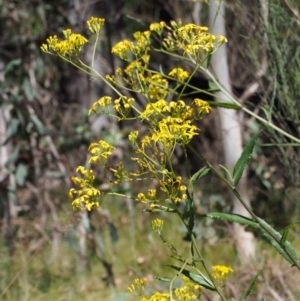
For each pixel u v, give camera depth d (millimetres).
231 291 4398
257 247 5395
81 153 6762
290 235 5938
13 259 6043
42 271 5867
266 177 6180
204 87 3689
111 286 5449
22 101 6250
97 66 6957
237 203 5406
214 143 7176
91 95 6965
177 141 2406
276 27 3840
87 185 2459
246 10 4023
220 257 5633
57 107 7383
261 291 4488
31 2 6707
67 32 2631
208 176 7090
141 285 2516
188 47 2635
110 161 6668
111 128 6383
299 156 3922
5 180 6242
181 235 6176
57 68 7469
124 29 7500
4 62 6699
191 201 2418
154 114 2471
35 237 6477
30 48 6742
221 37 2691
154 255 5902
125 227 6609
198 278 2428
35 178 7211
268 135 4113
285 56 3801
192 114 2506
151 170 2418
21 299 5285
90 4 6746
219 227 5477
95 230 5754
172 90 2871
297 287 4676
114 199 7195
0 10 6742
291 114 3781
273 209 6383
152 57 6727
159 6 6664
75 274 5828
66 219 5703
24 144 6227
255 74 4031
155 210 2418
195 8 5367
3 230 6523
